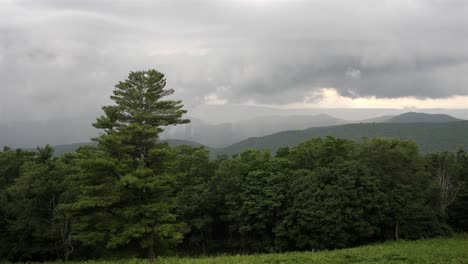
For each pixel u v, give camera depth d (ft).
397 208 136.36
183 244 161.07
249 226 137.90
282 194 140.26
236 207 143.02
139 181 87.81
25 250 110.52
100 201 89.25
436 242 126.41
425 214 143.02
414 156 152.05
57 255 116.88
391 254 89.04
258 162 152.46
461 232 162.40
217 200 148.97
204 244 157.58
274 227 141.18
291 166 156.04
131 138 93.66
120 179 88.74
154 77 101.09
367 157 148.97
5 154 132.57
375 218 131.23
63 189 105.29
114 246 88.02
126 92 100.17
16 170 129.59
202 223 141.90
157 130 95.61
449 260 84.12
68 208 92.63
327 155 155.12
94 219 94.84
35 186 101.91
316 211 127.85
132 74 100.73
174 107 104.73
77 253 120.57
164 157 98.58
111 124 96.84
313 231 130.41
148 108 100.99
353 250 100.17
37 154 135.03
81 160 90.02
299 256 87.61
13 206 104.99
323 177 137.18
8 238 112.78
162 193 101.91
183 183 150.71
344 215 127.54
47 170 109.09
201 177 151.43
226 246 154.92
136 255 93.91
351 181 130.62
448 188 160.97
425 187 156.15
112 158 91.40
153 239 96.12
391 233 143.95
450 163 162.50
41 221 106.42
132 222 92.99
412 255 87.76
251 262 79.20
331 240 127.44
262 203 136.15
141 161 93.40
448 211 162.91
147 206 92.17
